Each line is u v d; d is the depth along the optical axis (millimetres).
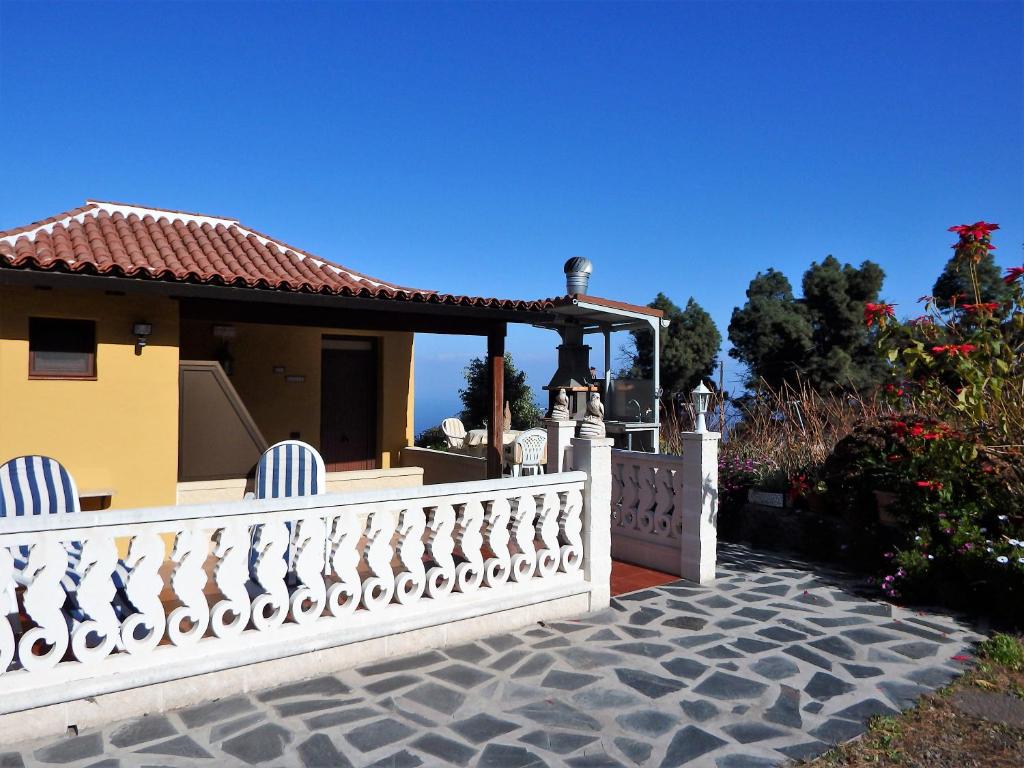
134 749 3184
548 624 5027
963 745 3332
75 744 3209
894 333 6262
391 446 11383
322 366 10984
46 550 3275
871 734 3443
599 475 5379
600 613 5312
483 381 20188
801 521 7406
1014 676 4164
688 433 6293
